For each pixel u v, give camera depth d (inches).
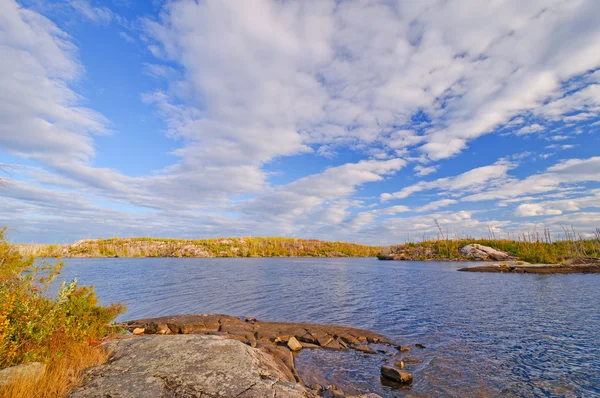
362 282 2046.0
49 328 385.4
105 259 6058.1
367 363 592.7
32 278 441.4
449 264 3946.9
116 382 338.0
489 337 767.7
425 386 494.0
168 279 2250.2
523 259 3592.5
